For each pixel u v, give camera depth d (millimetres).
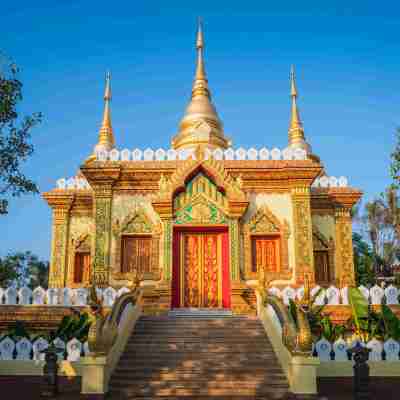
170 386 14164
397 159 18078
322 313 18750
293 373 13992
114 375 14805
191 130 29984
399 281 30516
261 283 19031
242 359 15648
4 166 17672
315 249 24672
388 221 37312
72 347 16469
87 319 17594
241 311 20906
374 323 17672
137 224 23125
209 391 13898
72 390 14680
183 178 22469
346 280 24125
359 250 39562
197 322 18328
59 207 26109
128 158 24094
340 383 15414
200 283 22250
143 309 21234
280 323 15609
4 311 19062
